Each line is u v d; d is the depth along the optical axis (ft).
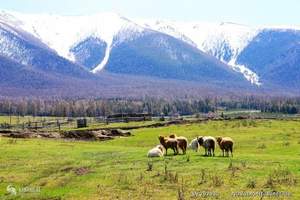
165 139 182.60
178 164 154.51
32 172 164.14
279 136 255.09
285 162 150.92
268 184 124.67
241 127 312.29
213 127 319.68
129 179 140.87
